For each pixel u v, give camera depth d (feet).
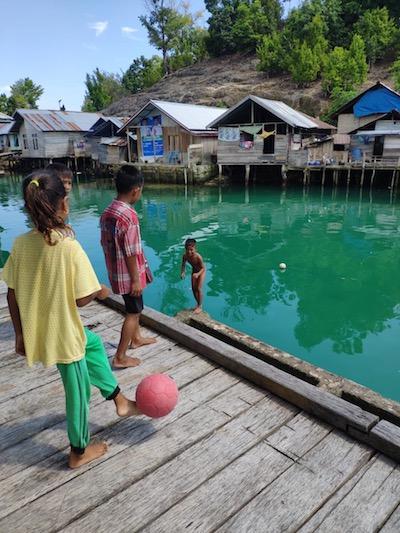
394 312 27.27
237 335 13.74
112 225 10.72
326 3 146.10
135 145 104.01
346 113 88.02
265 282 33.01
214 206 66.85
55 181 7.03
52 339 7.31
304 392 9.93
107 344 13.25
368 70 130.93
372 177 75.46
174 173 90.58
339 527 7.02
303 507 7.41
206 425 9.51
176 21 193.36
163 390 8.74
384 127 77.05
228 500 7.57
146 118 95.61
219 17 178.70
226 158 86.02
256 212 61.41
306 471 8.18
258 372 10.84
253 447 8.84
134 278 10.89
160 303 28.60
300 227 51.47
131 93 209.26
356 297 29.78
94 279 7.46
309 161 80.69
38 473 8.21
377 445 8.66
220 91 145.59
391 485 7.84
